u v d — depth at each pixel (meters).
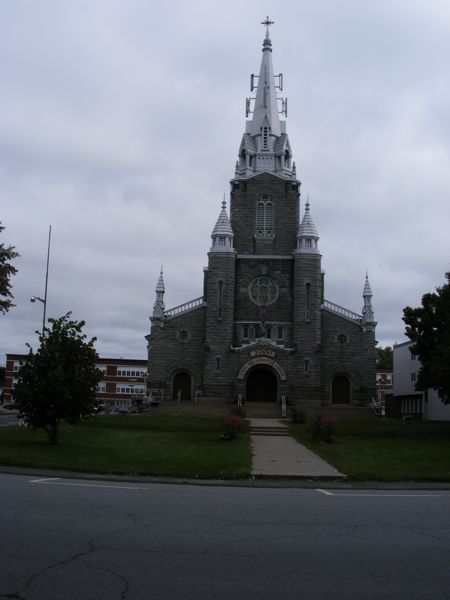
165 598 8.20
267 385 69.00
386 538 11.72
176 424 45.66
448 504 16.34
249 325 69.94
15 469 24.17
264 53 81.06
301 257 69.56
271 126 77.69
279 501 16.53
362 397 68.88
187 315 70.81
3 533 11.51
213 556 10.23
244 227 73.50
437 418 64.56
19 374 31.41
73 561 9.79
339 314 70.50
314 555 10.39
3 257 42.59
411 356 74.56
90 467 24.77
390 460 29.39
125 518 13.30
